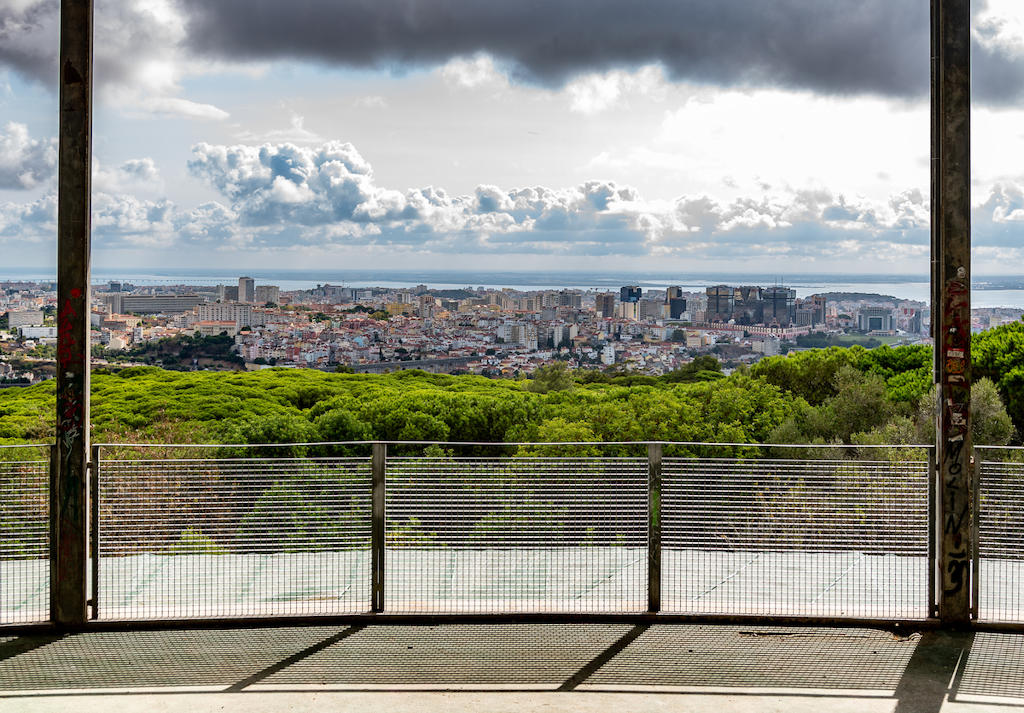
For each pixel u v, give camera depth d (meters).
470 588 6.44
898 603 6.45
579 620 6.30
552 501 6.45
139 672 5.39
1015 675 5.39
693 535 6.42
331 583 6.42
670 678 5.33
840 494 6.38
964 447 6.16
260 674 5.36
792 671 5.45
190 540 6.31
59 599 6.06
